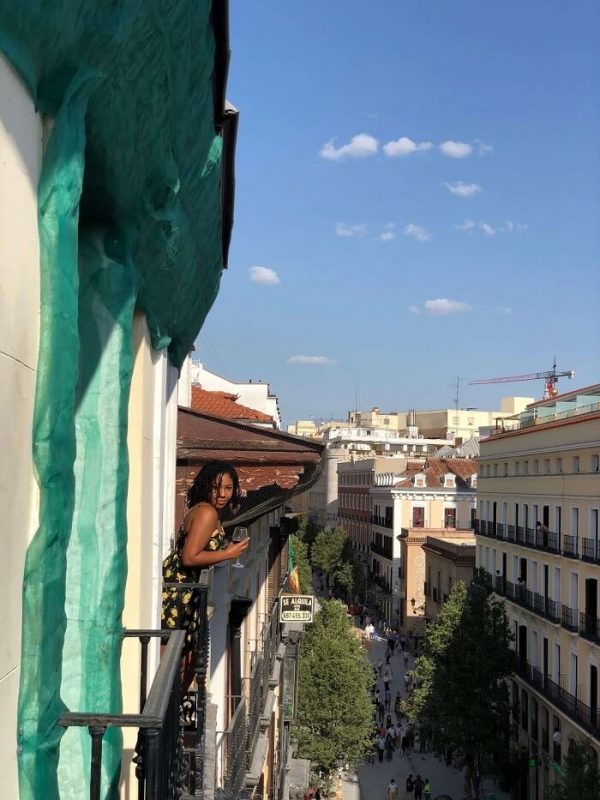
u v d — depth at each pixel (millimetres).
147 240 3838
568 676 33812
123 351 3436
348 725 32656
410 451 116562
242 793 9438
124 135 3018
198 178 4520
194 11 3283
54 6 2068
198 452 10273
